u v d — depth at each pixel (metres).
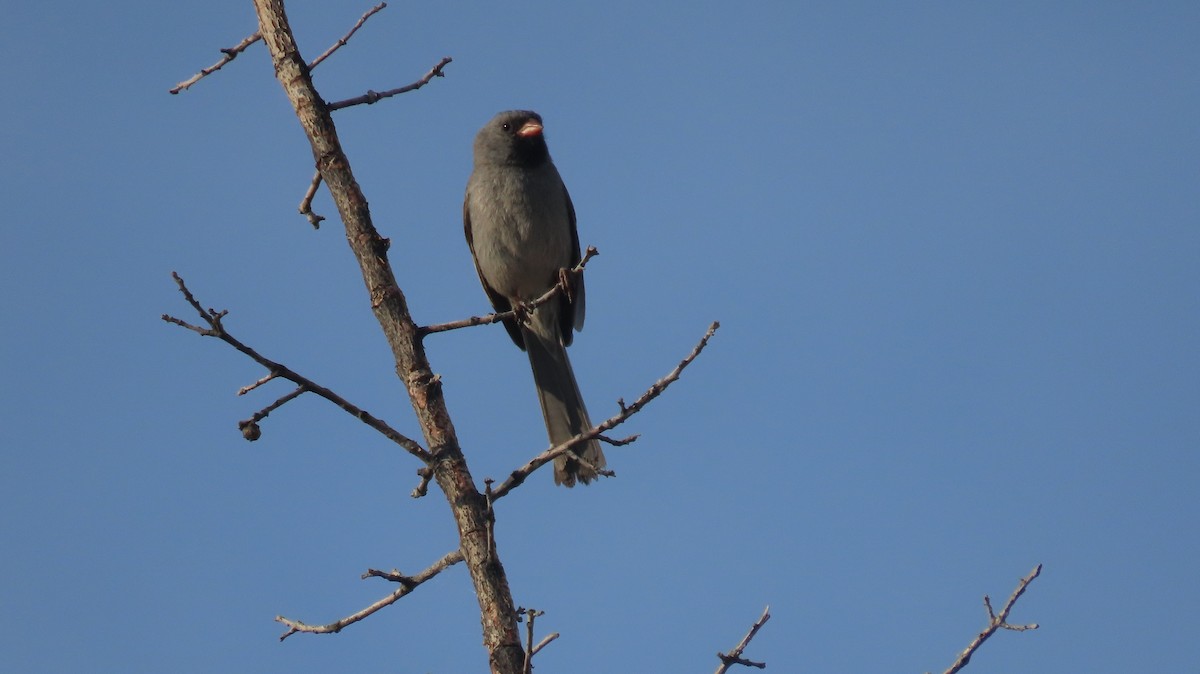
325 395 8.05
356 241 8.95
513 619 7.68
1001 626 7.75
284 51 9.32
